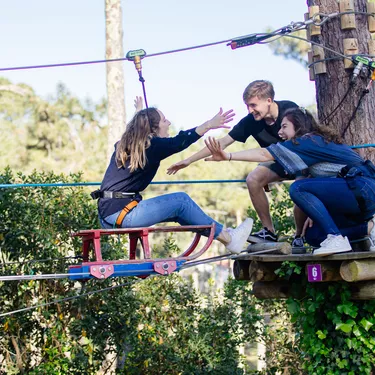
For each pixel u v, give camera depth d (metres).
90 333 12.88
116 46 18.30
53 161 40.31
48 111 41.62
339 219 7.43
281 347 14.09
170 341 13.65
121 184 6.84
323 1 8.52
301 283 8.17
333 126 8.49
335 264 7.32
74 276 6.51
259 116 7.85
